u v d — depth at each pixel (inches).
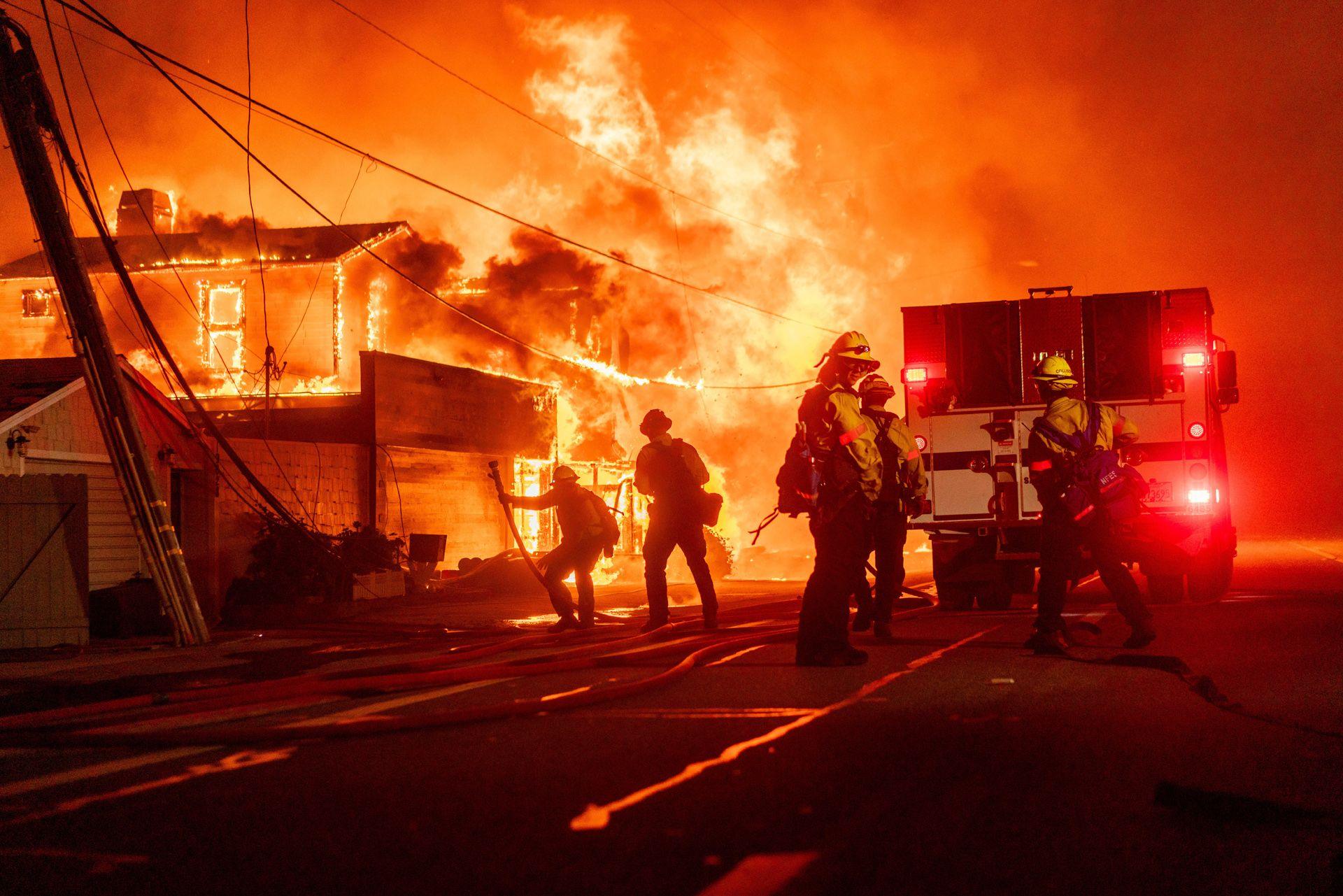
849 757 192.7
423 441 950.4
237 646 448.5
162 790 182.1
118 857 146.4
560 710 245.0
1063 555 325.7
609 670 318.0
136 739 219.9
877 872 134.8
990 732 212.4
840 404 307.6
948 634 387.5
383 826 156.8
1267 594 538.6
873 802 164.2
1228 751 196.4
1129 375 499.8
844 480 306.8
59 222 469.1
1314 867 137.4
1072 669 295.6
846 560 307.4
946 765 186.7
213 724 243.8
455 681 295.1
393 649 401.4
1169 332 497.7
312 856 144.3
